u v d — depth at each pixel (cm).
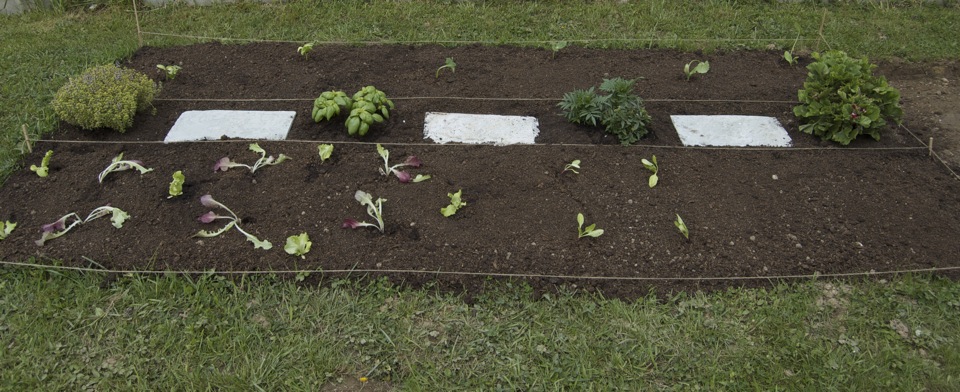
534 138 404
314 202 349
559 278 306
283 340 279
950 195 363
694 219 341
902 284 306
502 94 453
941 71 505
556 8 581
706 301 298
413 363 271
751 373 269
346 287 302
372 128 412
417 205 347
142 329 281
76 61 496
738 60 509
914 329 286
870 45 533
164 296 295
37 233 328
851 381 265
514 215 341
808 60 512
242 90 455
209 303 293
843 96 395
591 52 516
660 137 408
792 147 403
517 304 296
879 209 352
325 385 263
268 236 327
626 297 300
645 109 432
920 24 569
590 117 399
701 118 427
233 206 346
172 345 275
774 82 477
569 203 350
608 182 365
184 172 371
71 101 393
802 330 285
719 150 397
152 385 261
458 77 474
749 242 328
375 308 293
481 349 277
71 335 278
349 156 385
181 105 438
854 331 286
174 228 331
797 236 332
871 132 404
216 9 582
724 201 354
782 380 266
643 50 521
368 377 266
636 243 325
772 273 311
